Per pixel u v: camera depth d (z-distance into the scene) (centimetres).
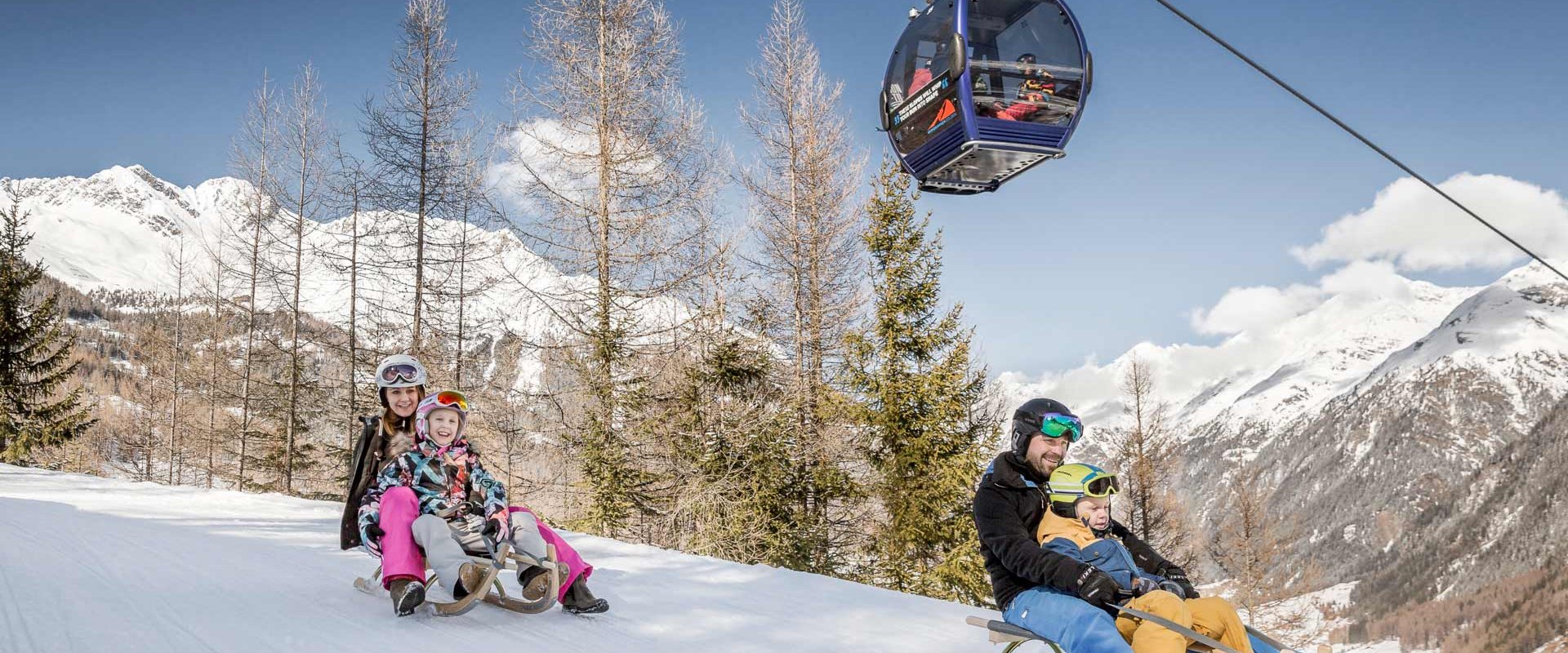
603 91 2161
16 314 3350
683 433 2008
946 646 502
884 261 2238
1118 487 396
